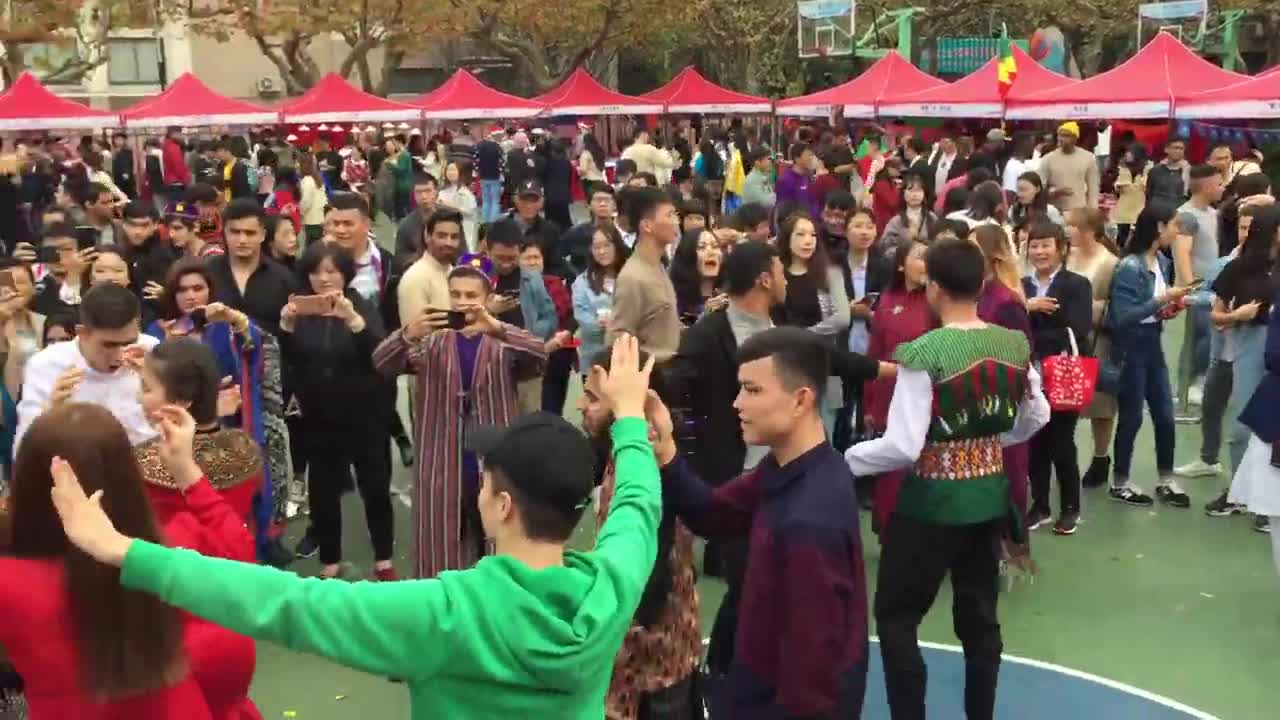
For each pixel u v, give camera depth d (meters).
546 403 7.15
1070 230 6.90
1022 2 30.39
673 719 3.44
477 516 4.68
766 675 2.94
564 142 26.16
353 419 5.55
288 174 16.36
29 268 6.25
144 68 37.38
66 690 2.32
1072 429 6.38
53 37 21.27
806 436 3.00
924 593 3.87
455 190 16.59
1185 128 20.83
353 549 6.44
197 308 5.25
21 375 5.91
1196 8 26.27
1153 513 6.88
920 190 8.80
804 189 14.35
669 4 29.86
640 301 5.15
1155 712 4.59
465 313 4.76
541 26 29.86
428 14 27.98
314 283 5.46
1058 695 4.74
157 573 2.05
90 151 21.31
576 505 2.29
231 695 2.82
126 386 4.25
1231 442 6.77
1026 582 5.89
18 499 2.33
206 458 3.40
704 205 8.42
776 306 5.69
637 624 3.38
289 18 27.02
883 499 4.32
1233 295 6.61
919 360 3.68
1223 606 5.59
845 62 34.28
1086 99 16.39
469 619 2.10
